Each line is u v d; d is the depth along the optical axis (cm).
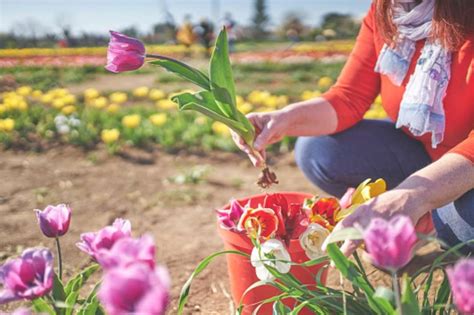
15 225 344
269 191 411
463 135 225
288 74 1427
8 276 126
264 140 232
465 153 181
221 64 192
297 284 179
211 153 525
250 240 202
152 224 351
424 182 173
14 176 452
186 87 1148
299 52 1897
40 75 1312
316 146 284
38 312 150
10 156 519
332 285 259
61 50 2045
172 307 248
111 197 402
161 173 467
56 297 156
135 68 188
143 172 469
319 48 2164
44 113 662
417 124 219
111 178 450
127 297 90
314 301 172
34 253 130
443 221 226
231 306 249
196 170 448
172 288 265
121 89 1135
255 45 2936
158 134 559
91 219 359
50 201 392
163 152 530
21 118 632
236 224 206
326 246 141
